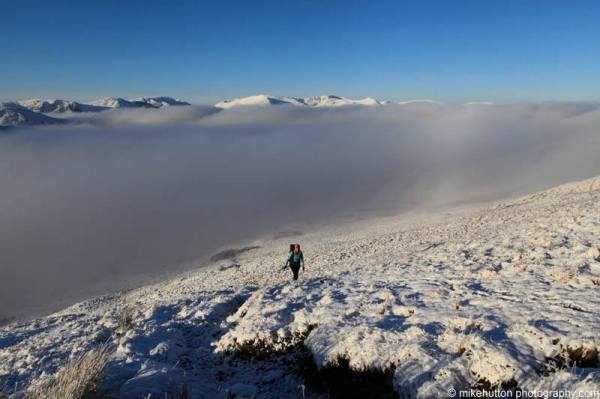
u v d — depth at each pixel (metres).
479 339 6.11
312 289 12.00
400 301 9.08
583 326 5.95
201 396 6.94
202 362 8.89
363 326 7.77
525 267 10.11
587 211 17.80
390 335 7.14
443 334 6.73
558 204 28.50
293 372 7.73
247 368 8.33
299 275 19.58
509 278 9.51
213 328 10.84
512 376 5.35
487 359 5.69
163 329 10.77
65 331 12.01
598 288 7.64
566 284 8.25
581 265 9.23
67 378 6.04
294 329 8.81
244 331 9.09
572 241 12.23
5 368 9.08
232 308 13.05
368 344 7.05
